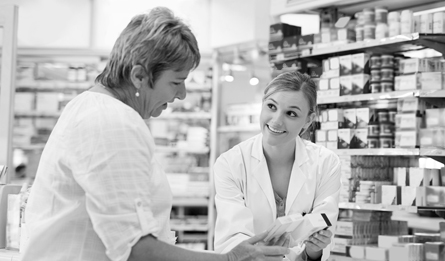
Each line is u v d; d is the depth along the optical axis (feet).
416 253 12.39
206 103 22.57
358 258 13.25
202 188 22.07
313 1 14.05
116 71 5.18
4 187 9.36
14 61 11.10
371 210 14.02
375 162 14.07
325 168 8.53
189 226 21.81
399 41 12.52
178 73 5.20
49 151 5.18
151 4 22.36
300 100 7.54
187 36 5.16
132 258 4.81
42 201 5.13
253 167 8.36
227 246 7.72
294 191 8.31
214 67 21.98
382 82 13.24
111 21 22.56
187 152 22.99
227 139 22.22
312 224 6.98
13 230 8.95
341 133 13.82
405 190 12.46
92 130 4.88
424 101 12.90
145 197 4.87
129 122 4.96
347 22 13.99
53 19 22.67
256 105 21.48
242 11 21.04
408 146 12.75
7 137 11.01
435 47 12.68
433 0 13.67
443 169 12.61
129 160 4.82
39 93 23.04
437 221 13.46
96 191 4.71
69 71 23.03
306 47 14.29
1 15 11.11
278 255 5.60
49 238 5.01
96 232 4.75
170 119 23.21
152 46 4.98
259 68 22.84
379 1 13.80
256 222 8.33
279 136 7.65
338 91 13.83
